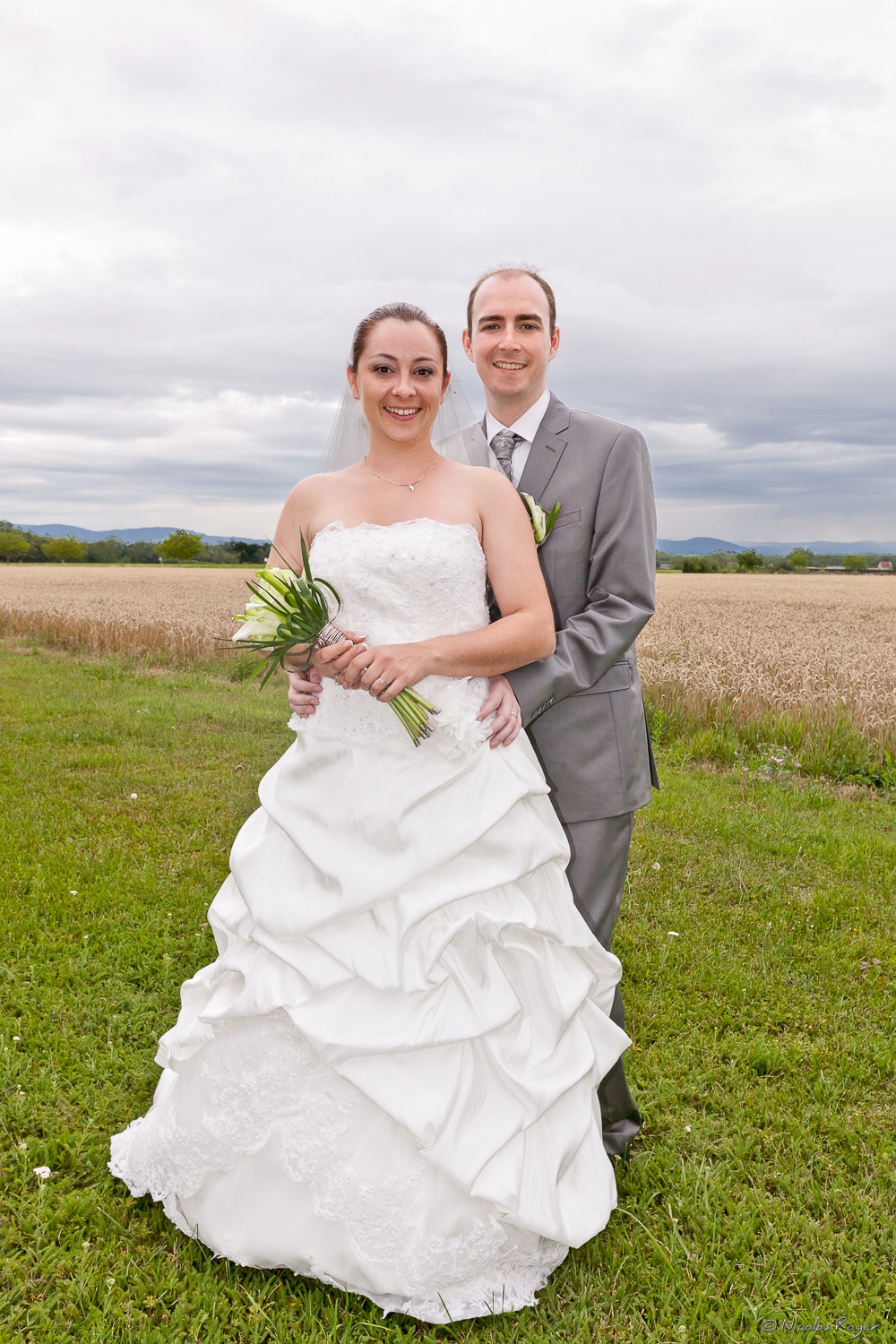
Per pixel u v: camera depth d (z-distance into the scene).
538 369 2.97
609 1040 2.76
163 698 11.77
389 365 2.53
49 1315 2.36
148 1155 2.64
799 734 9.48
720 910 5.26
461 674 2.51
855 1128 3.26
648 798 3.09
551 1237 2.36
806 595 39.84
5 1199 2.75
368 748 2.55
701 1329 2.37
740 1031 3.97
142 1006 3.89
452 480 2.68
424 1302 2.35
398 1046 2.27
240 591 33.41
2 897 5.04
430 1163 2.27
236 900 2.71
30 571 64.06
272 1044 2.37
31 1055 3.48
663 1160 3.03
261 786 2.76
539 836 2.59
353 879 2.41
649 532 2.89
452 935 2.37
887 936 4.98
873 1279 2.57
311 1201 2.32
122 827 6.40
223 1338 2.29
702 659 13.37
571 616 2.94
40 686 12.41
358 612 2.54
